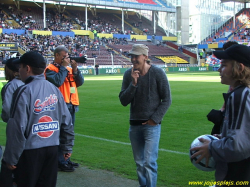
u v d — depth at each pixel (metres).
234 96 2.22
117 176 4.71
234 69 2.27
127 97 3.81
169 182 4.45
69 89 5.11
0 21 46.62
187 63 56.84
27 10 53.53
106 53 50.72
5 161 2.96
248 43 51.09
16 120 2.89
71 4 56.53
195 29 76.19
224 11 68.69
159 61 53.22
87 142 6.88
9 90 3.86
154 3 60.34
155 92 3.83
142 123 3.83
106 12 64.69
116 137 7.36
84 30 53.09
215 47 53.91
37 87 3.04
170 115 10.07
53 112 3.12
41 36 47.41
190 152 2.63
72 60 5.05
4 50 36.44
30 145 2.97
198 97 14.84
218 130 2.86
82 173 4.87
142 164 3.98
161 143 6.66
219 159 2.30
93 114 10.65
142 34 61.44
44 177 3.12
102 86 21.95
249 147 2.15
